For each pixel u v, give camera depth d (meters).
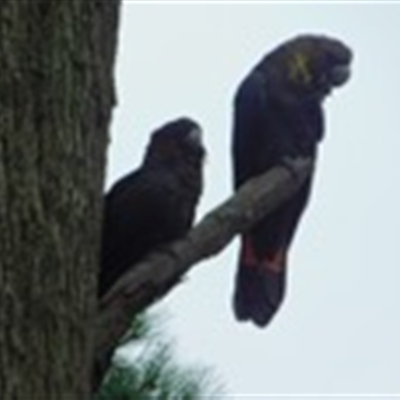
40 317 5.04
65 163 5.23
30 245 5.08
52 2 5.32
